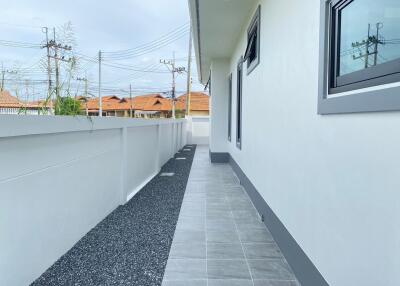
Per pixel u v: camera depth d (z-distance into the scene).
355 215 1.74
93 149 3.99
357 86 1.80
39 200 2.77
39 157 2.75
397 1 1.48
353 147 1.77
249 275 2.87
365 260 1.64
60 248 3.16
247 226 4.20
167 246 3.50
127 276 2.82
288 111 3.09
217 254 3.31
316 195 2.33
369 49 1.71
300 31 2.72
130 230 3.98
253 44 5.15
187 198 5.67
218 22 6.20
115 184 4.91
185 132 17.47
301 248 2.69
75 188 3.48
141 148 6.65
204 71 12.56
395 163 1.39
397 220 1.37
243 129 6.42
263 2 4.36
